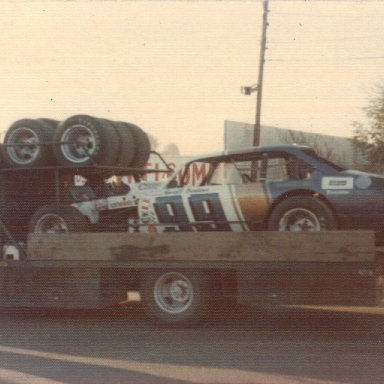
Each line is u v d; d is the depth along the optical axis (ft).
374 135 54.39
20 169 30.25
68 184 31.40
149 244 27.30
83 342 25.04
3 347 24.25
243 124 52.42
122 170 31.76
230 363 21.34
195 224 28.91
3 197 31.01
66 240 28.43
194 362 21.56
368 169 52.70
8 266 29.14
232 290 26.94
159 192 29.73
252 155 28.19
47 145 30.01
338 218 26.53
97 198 31.14
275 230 27.20
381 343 24.64
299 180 27.20
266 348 23.68
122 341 25.13
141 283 27.81
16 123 30.42
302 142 52.06
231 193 28.25
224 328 27.53
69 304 28.25
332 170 26.89
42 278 28.71
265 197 27.55
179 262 26.91
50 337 26.12
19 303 28.86
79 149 29.66
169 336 26.04
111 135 29.84
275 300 25.72
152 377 19.63
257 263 25.98
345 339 25.26
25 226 31.32
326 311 31.99
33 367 21.02
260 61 66.59
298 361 21.58
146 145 33.06
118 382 19.11
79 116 29.53
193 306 27.02
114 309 32.96
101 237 27.96
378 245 26.17
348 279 25.04
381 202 25.89
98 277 27.96
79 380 19.34
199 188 28.94
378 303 24.85
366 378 19.38
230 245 26.27
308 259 25.40
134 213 30.48
